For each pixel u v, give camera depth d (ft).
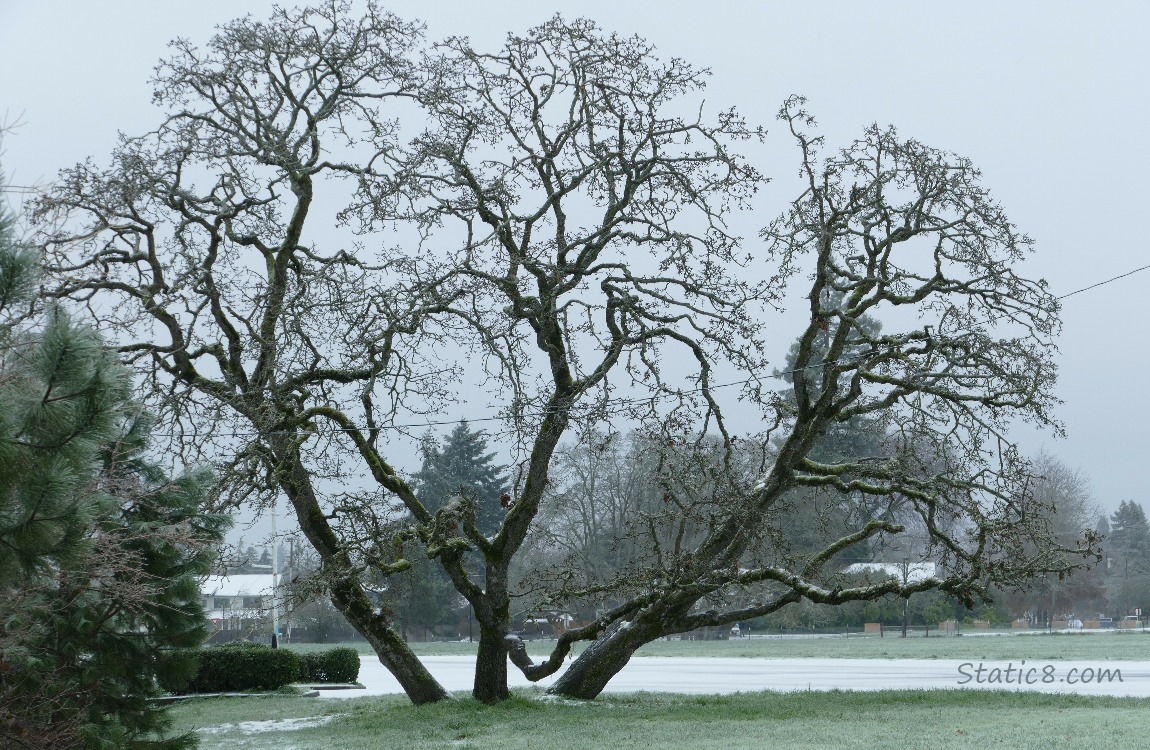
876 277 70.69
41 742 34.47
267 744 59.52
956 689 79.66
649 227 71.15
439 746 55.52
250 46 69.05
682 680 106.42
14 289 21.86
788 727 59.41
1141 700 69.15
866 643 201.57
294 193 71.26
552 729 61.31
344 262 72.38
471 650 200.64
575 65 68.95
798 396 72.38
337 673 112.68
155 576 37.35
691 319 71.15
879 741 51.83
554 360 72.08
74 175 65.05
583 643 181.06
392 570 67.31
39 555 23.50
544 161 70.44
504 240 69.10
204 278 68.08
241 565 58.18
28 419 21.84
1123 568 364.17
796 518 143.64
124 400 23.99
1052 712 63.46
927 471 75.15
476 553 211.20
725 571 70.03
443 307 67.62
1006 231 68.54
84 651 41.14
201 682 97.81
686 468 71.46
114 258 66.44
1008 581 68.49
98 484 31.17
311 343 69.77
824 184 67.77
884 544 78.43
